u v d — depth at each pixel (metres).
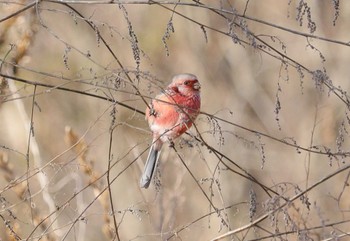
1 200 8.84
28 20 11.73
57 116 16.81
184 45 18.31
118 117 13.85
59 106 16.86
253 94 18.64
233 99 18.52
